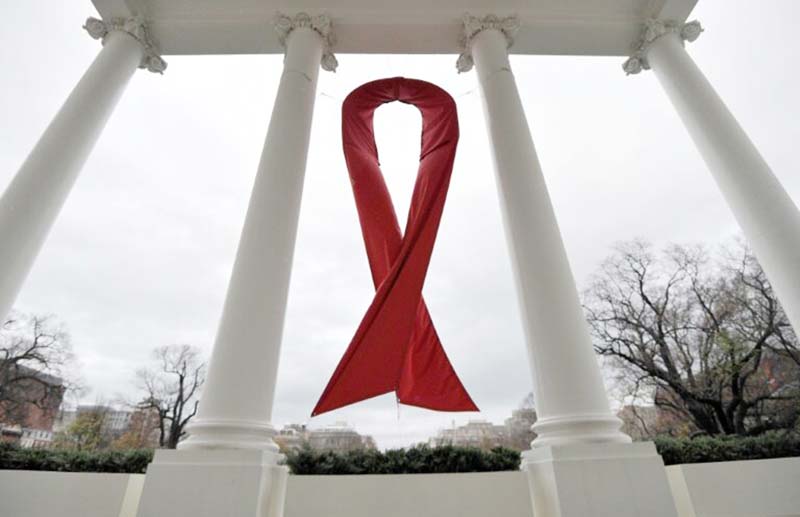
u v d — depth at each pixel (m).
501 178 14.62
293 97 16.41
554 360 10.84
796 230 13.70
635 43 21.59
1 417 31.09
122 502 11.43
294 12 20.36
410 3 20.56
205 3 20.16
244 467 8.88
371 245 15.95
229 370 10.45
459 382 14.18
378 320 13.35
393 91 18.52
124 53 19.06
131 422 28.56
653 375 40.03
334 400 12.33
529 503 12.80
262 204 13.27
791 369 34.34
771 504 11.45
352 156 17.28
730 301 39.09
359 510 12.77
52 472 11.73
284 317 12.06
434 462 14.13
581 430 9.76
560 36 21.34
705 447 14.88
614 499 8.66
